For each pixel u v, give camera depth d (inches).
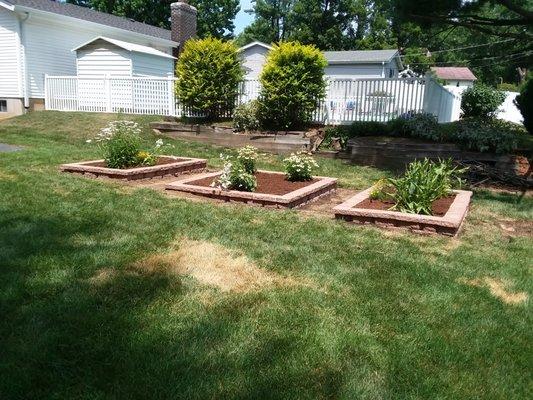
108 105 610.5
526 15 350.0
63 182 274.2
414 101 471.8
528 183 341.7
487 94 772.0
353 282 149.6
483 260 178.2
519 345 117.4
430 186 228.8
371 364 104.4
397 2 349.1
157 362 100.3
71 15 748.6
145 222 202.7
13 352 102.3
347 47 1764.3
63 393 90.5
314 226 212.2
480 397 96.0
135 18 1528.1
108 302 126.2
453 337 118.9
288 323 119.9
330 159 433.1
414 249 185.9
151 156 334.3
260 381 95.7
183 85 518.9
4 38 664.4
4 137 469.7
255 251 173.6
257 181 295.7
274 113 477.1
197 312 123.2
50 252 159.3
